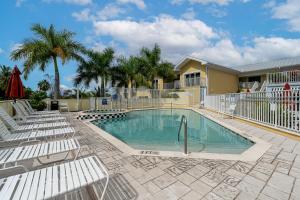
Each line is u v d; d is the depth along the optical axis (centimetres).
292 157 370
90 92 1752
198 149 507
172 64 2223
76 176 198
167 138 685
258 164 336
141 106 1798
